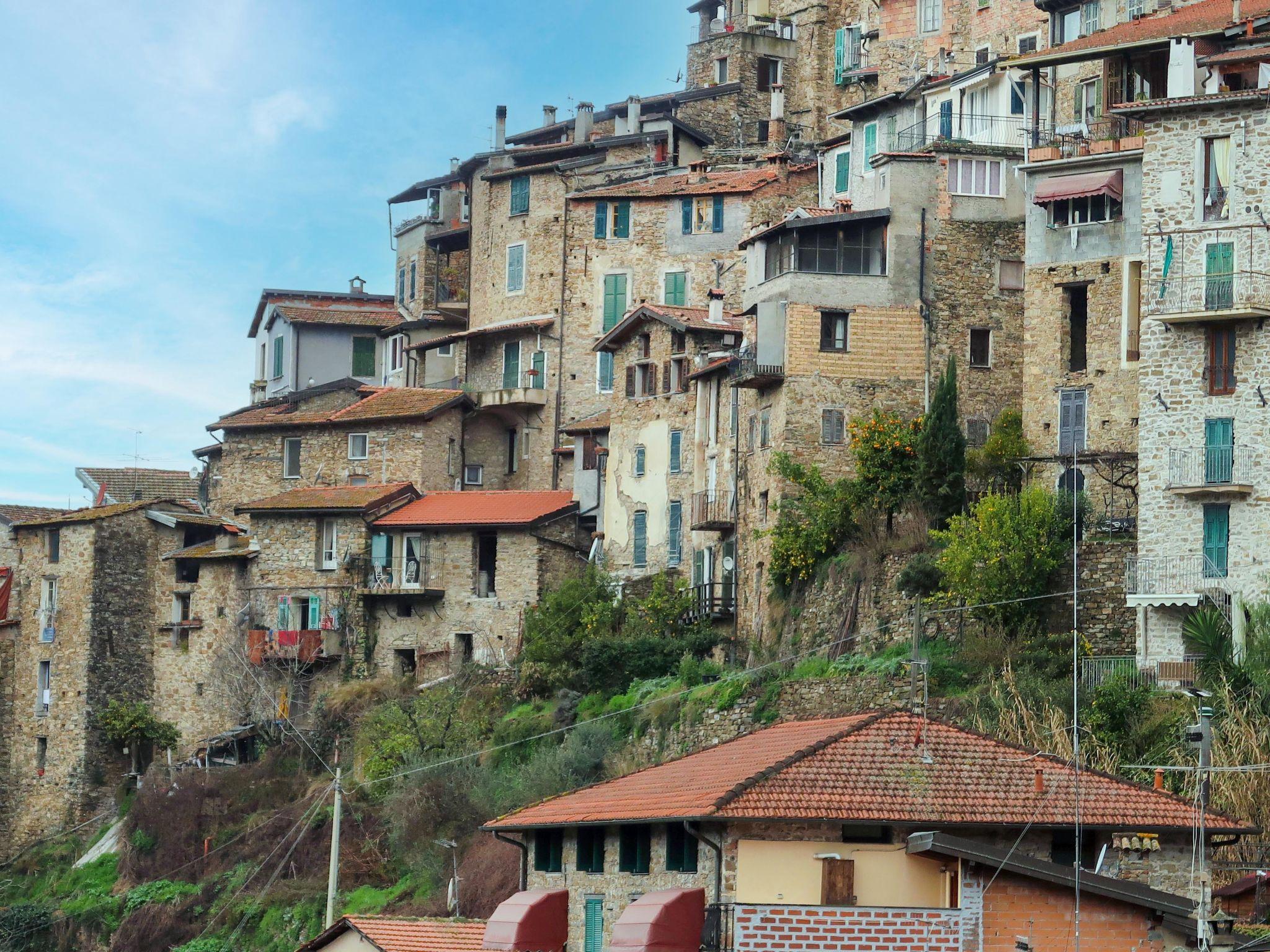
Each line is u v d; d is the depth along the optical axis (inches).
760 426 3262.8
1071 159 2994.6
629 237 4062.5
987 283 3255.4
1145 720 2365.9
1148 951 1675.7
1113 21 3420.3
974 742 1835.6
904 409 3211.1
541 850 2080.5
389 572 3752.5
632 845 1914.4
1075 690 2330.2
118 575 3917.3
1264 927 1744.6
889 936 1642.5
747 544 3260.3
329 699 3656.5
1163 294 2632.9
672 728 2918.3
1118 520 2805.1
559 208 4183.1
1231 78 2765.7
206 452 4439.0
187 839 3459.6
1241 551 2549.2
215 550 3887.8
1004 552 2684.5
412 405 4069.9
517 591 3666.3
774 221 3929.6
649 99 4554.6
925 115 3614.7
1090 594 2664.9
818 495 3078.2
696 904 1728.6
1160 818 1764.3
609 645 3208.7
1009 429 3051.2
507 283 4242.1
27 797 3924.7
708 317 3617.1
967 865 1664.6
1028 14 3951.8
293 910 3061.0
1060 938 1669.5
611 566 3612.2
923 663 2406.5
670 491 3528.5
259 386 4694.9
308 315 4618.6
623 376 3663.9
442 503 3821.4
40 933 3442.4
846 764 1777.8
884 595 2849.4
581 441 3786.9
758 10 4640.8
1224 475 2564.0
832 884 1705.2
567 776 2940.5
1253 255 2593.5
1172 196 2652.6
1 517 4284.0
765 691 2817.4
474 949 2053.4
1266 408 2561.5
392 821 3080.7
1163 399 2618.1
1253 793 2151.8
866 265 3243.1
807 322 3213.6
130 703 3887.8
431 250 4589.1
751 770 1807.3
